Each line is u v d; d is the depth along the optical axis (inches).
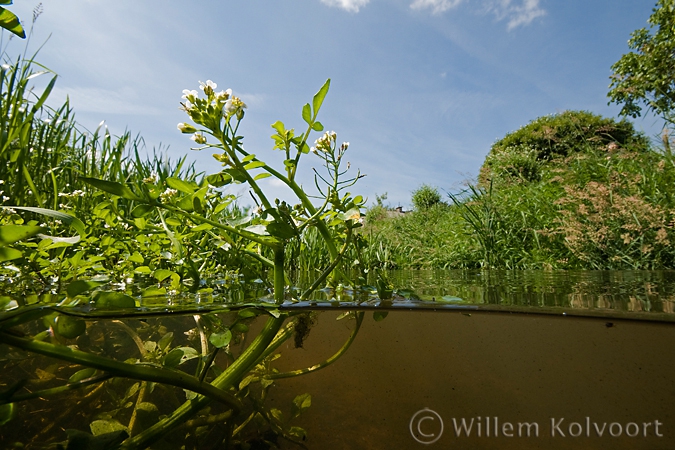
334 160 64.1
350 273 108.8
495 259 222.5
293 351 68.4
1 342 30.9
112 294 40.0
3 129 85.7
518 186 297.4
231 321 54.6
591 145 285.1
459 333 68.3
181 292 69.3
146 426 44.5
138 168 138.4
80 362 33.4
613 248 187.8
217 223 56.3
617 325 60.2
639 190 203.0
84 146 133.6
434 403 59.8
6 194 89.6
